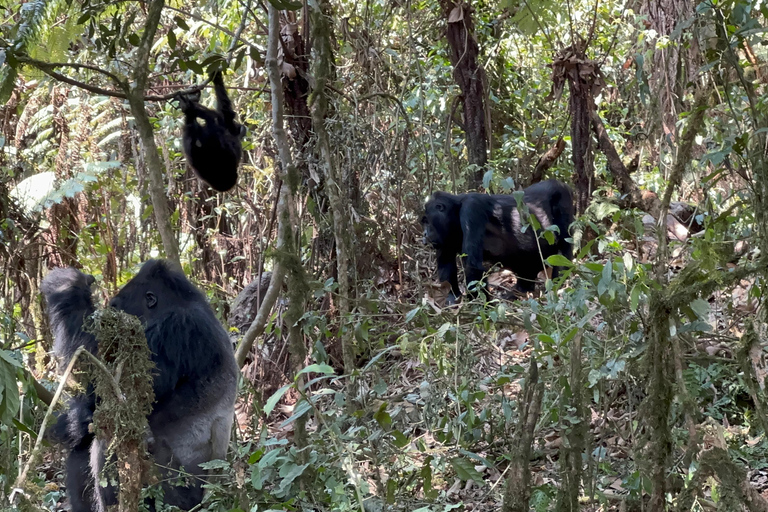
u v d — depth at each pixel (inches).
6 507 108.0
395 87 317.1
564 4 349.1
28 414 140.5
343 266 183.9
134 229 278.8
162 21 292.2
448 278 292.4
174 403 151.3
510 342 221.6
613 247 156.1
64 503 177.0
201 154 200.1
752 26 126.5
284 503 128.6
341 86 257.0
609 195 261.9
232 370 161.9
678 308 113.8
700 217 215.3
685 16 294.4
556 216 280.2
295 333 143.9
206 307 161.9
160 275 157.8
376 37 284.7
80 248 264.1
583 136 273.7
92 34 184.7
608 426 164.6
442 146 318.7
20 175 257.3
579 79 271.6
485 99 308.8
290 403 231.3
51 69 167.3
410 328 209.0
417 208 306.3
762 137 123.5
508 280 319.6
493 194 314.0
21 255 216.1
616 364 133.2
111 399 105.6
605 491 143.5
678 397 107.4
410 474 153.9
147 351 110.9
